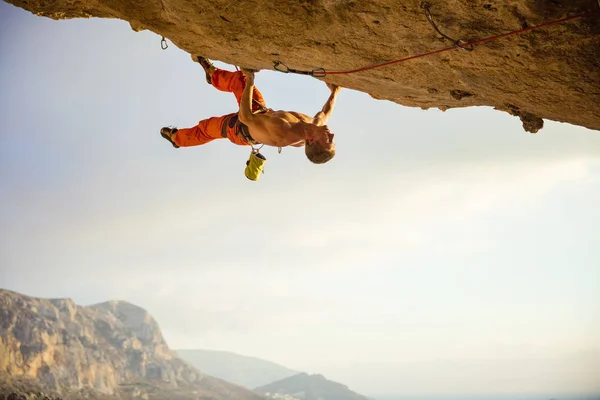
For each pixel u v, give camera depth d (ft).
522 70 23.16
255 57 25.77
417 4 20.20
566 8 18.78
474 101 27.61
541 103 25.90
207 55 27.20
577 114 26.22
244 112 25.80
